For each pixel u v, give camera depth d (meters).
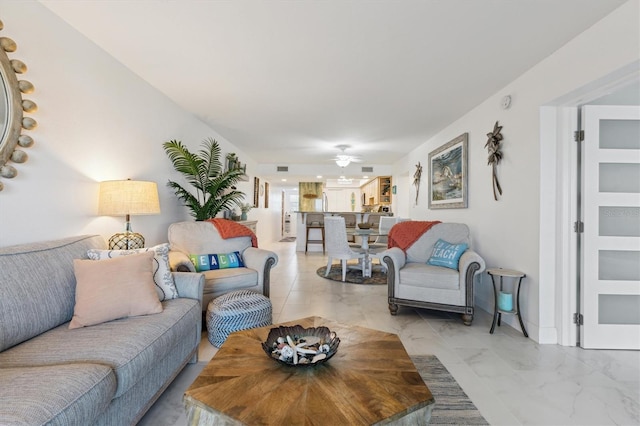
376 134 4.80
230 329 2.33
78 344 1.36
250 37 2.15
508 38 2.15
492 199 3.19
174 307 1.87
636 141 2.42
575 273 2.46
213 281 2.71
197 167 3.46
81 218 2.18
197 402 1.02
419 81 2.87
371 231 5.41
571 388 1.86
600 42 1.94
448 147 4.25
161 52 2.38
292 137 5.00
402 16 1.91
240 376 1.17
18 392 0.96
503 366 2.12
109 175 2.45
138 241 2.39
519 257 2.76
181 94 3.22
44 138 1.88
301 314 3.18
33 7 1.79
